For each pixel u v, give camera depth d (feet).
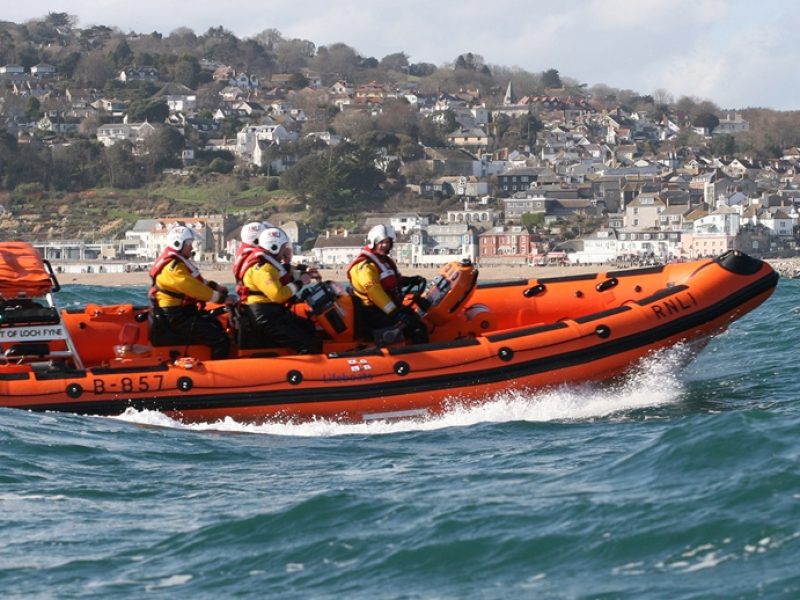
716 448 58.29
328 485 58.90
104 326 82.74
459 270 82.58
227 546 50.19
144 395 74.23
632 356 78.95
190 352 78.43
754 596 42.50
